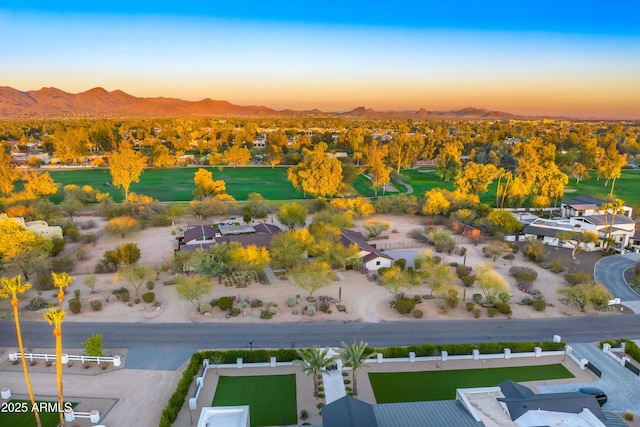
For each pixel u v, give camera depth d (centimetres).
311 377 4138
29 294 5881
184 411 3619
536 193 11038
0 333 4875
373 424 2920
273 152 18175
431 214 10356
